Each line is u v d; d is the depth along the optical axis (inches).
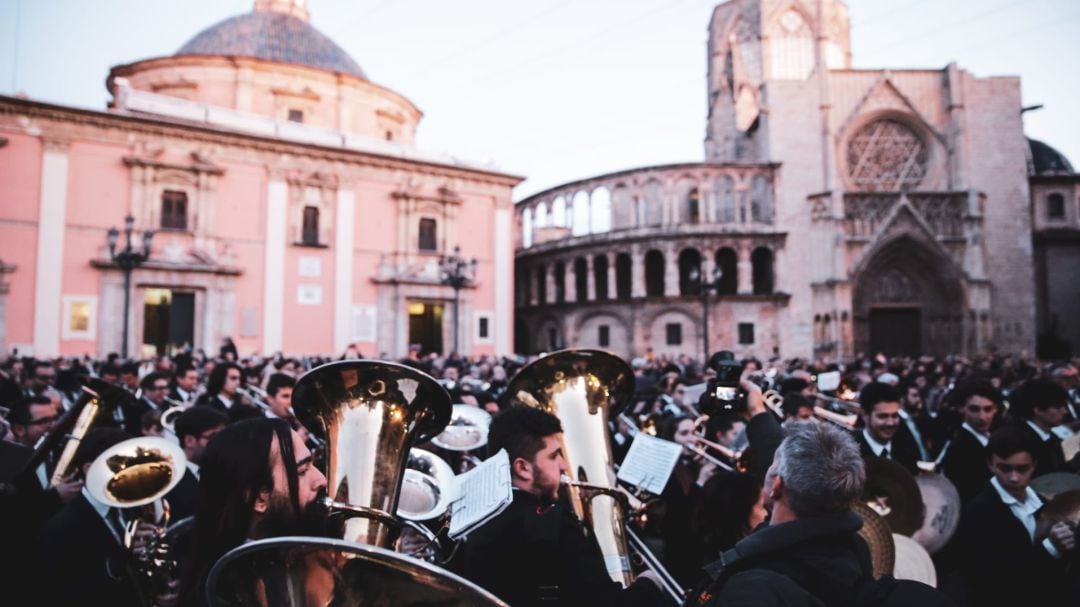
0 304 1227.2
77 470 216.2
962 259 1887.3
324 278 1541.6
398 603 88.1
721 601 97.5
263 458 112.5
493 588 138.9
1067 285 2101.4
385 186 1632.6
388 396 140.9
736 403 174.1
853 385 602.9
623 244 1971.0
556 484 151.8
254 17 1866.4
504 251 1776.6
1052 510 198.4
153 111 1412.4
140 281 1342.3
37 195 1268.5
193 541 111.9
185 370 498.6
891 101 1987.0
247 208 1472.7
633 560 219.5
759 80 2284.7
